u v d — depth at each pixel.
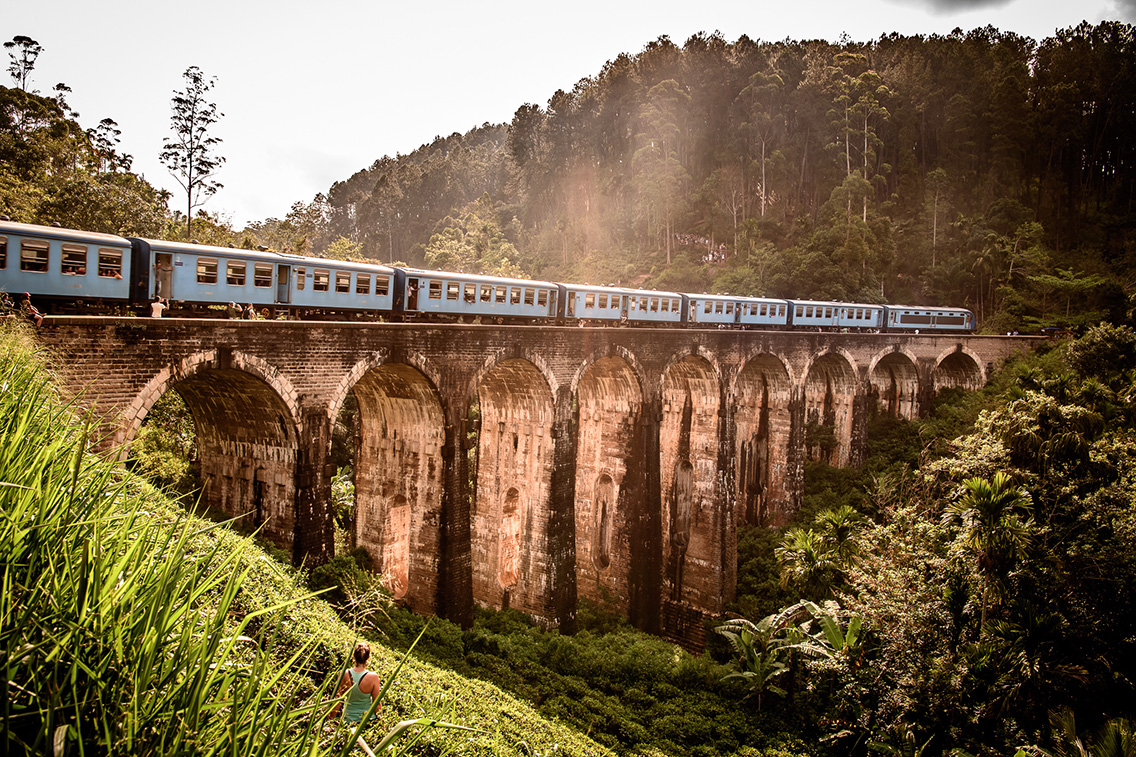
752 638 27.38
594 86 100.06
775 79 81.94
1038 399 23.70
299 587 13.45
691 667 27.81
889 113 83.69
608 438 35.75
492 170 130.00
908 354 51.50
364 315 27.00
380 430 27.23
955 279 72.44
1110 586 19.59
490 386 31.44
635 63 95.56
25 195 37.25
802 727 24.39
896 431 51.53
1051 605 19.80
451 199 122.50
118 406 16.22
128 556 4.61
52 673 3.92
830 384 49.88
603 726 22.55
